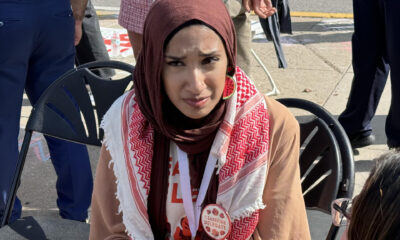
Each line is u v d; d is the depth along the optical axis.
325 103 4.65
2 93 2.65
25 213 3.26
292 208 1.70
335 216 1.30
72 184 2.93
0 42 2.55
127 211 1.77
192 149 1.72
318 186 1.93
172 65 1.59
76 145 2.93
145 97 1.71
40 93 2.85
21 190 3.49
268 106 1.78
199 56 1.56
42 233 2.15
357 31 3.51
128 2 2.94
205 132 1.70
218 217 1.66
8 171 2.73
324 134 1.96
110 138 1.82
